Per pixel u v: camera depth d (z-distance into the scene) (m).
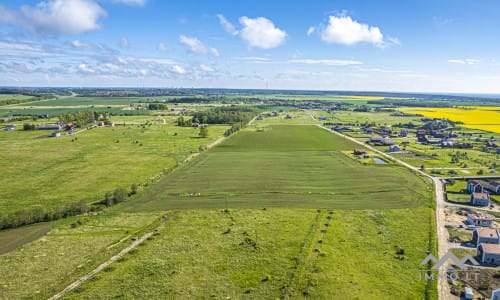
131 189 80.38
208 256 50.91
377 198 76.38
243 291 42.41
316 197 77.19
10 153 122.50
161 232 59.25
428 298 40.47
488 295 41.41
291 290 42.09
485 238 52.22
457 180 91.81
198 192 80.75
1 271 46.91
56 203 73.75
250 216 66.00
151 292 42.19
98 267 48.00
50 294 41.69
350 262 48.69
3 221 61.44
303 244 54.00
